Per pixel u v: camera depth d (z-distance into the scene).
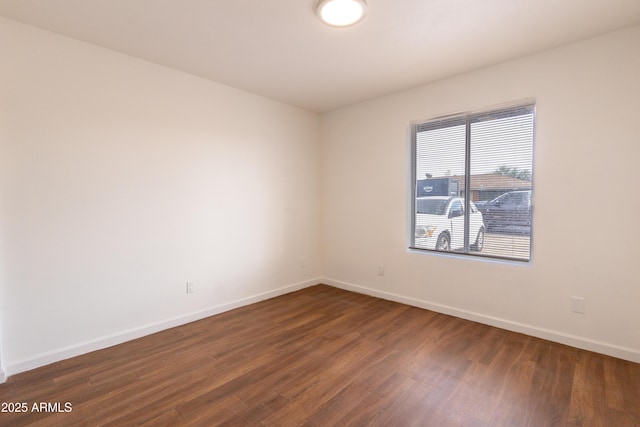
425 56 2.77
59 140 2.40
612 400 1.93
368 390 2.05
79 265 2.52
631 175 2.35
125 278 2.76
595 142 2.48
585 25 2.28
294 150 4.23
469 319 3.21
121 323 2.75
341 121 4.30
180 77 3.07
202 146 3.26
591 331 2.54
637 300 2.36
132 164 2.78
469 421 1.76
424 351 2.57
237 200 3.59
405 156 3.65
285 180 4.12
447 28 2.31
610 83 2.40
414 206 3.71
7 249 2.21
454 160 3.34
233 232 3.56
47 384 2.12
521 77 2.80
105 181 2.63
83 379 2.18
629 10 2.09
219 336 2.87
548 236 2.72
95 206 2.58
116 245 2.70
